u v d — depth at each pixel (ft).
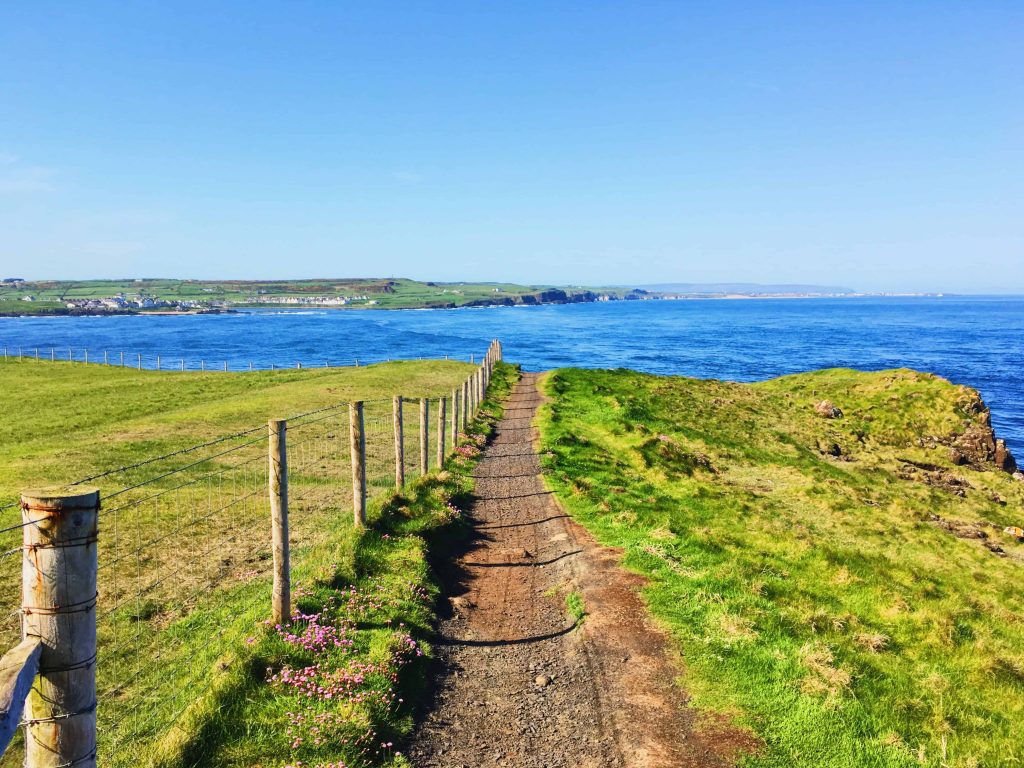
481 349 454.40
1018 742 27.99
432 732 27.84
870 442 149.07
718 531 57.62
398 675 30.53
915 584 51.93
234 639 31.42
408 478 72.69
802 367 370.94
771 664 33.12
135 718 26.23
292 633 31.35
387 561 43.62
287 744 23.95
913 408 163.43
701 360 407.23
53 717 13.62
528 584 46.03
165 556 46.55
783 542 57.47
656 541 52.54
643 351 467.93
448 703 30.42
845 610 42.57
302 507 60.54
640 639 36.06
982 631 42.32
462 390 104.17
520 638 37.65
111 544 48.93
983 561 72.28
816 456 127.85
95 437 96.32
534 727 28.71
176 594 39.99
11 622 36.73
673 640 35.81
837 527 75.41
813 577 49.11
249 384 171.83
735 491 83.97
